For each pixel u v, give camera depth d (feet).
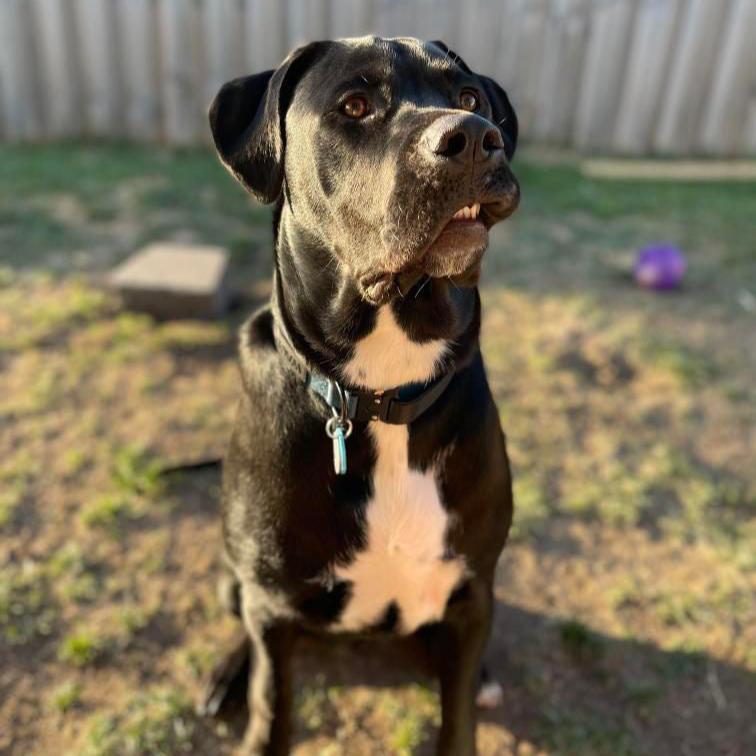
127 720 2.74
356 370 2.17
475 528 2.34
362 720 2.78
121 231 6.19
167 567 3.31
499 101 2.53
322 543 2.27
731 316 5.25
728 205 7.02
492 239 6.30
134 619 3.06
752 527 3.59
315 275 2.13
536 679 2.93
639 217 6.78
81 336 4.80
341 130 2.01
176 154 7.90
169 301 4.96
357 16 7.68
